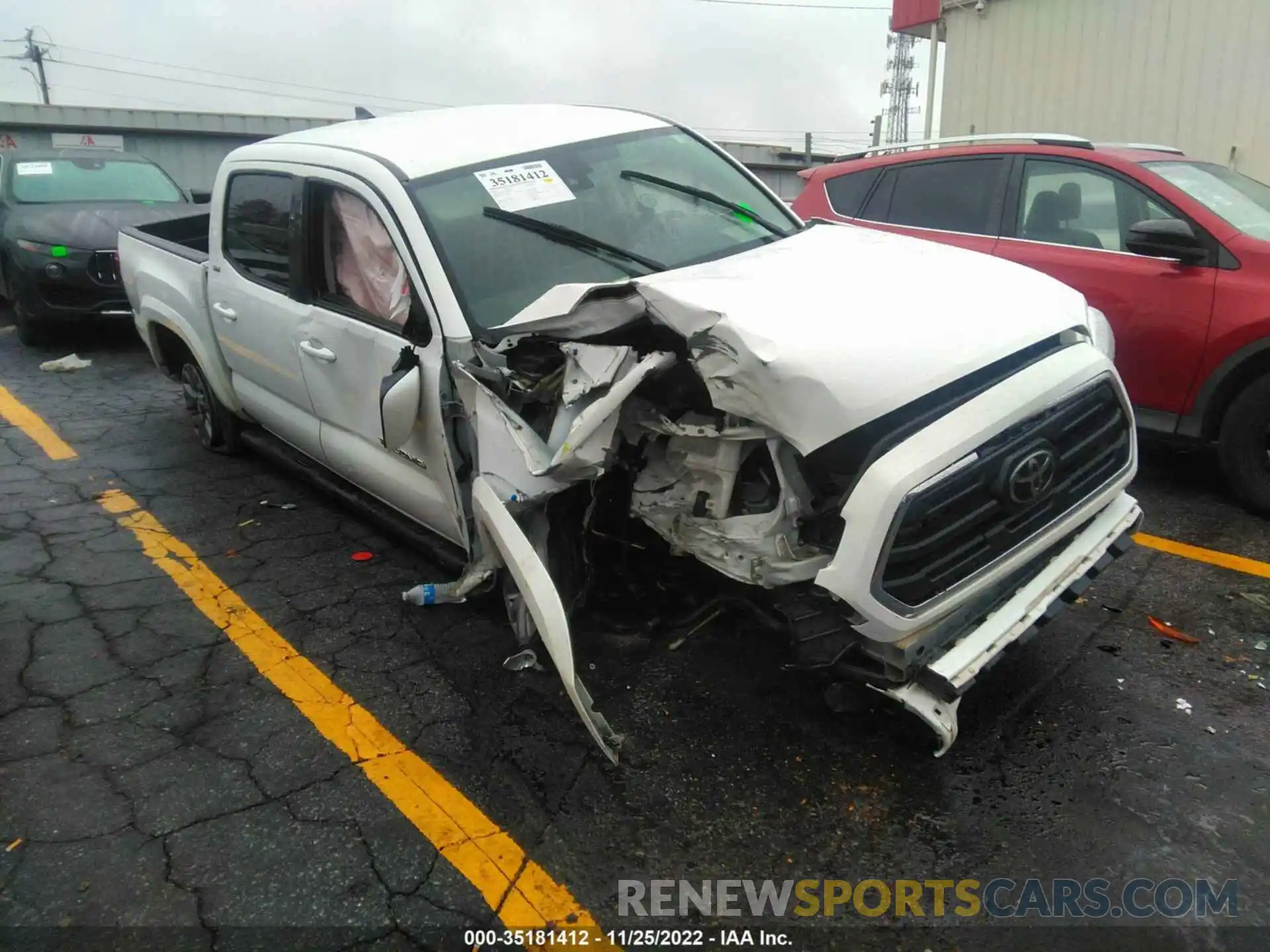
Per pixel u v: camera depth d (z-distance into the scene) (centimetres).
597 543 343
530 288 338
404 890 253
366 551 449
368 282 364
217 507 503
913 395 254
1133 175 489
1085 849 260
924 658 260
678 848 265
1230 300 440
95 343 878
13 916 246
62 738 318
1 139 1473
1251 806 271
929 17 1048
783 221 422
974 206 554
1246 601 378
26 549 456
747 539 276
